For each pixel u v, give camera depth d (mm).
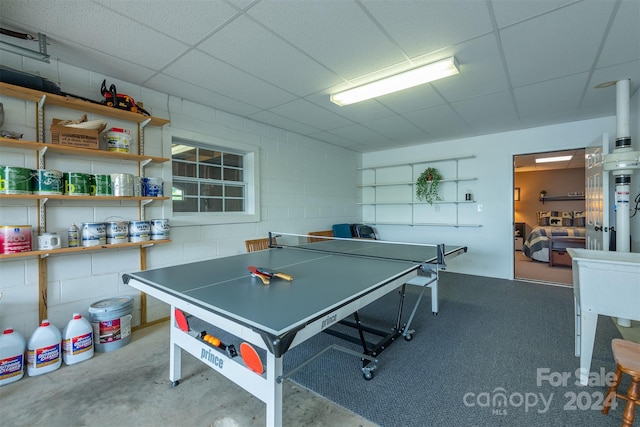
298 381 1957
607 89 2977
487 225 4777
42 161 2283
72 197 2279
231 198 3877
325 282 1712
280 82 2791
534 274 5027
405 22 1908
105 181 2475
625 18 1850
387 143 5344
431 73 2525
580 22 1899
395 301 3566
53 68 2359
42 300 2303
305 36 2061
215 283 1702
